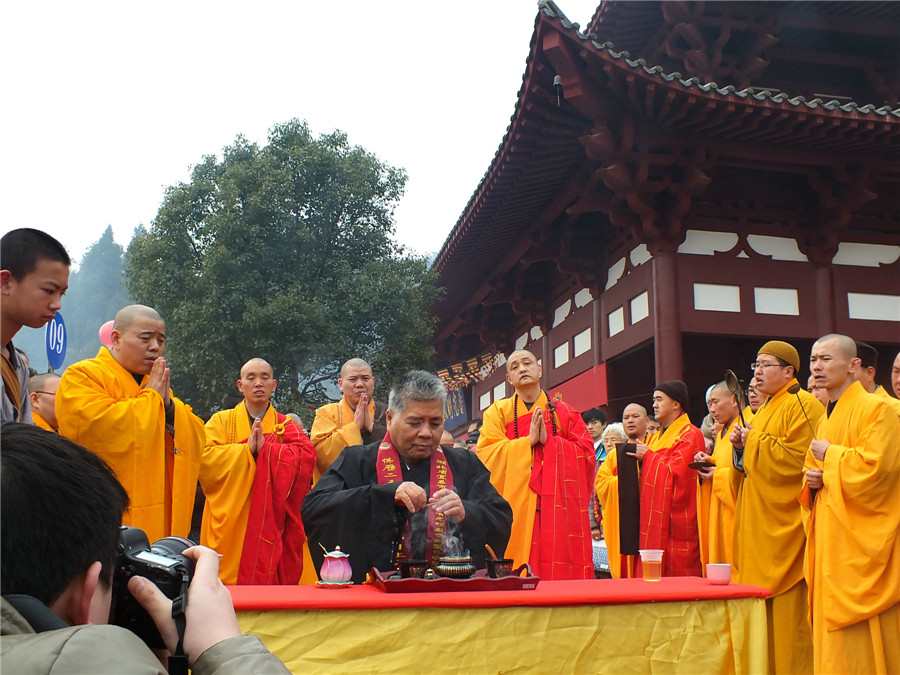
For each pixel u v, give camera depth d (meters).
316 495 3.56
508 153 10.96
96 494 1.19
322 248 15.28
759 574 5.21
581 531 5.74
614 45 13.78
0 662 1.01
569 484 5.78
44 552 1.13
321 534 3.47
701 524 6.47
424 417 3.66
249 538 5.41
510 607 2.77
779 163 10.91
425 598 2.71
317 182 15.48
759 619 3.08
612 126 10.12
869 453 4.34
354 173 15.29
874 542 4.31
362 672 2.63
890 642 4.32
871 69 13.53
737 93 9.47
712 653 2.96
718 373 15.27
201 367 14.35
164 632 1.29
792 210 11.66
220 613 1.30
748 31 12.65
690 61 12.56
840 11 12.77
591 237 13.17
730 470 5.84
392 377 15.21
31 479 1.14
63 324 6.66
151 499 4.19
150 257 15.20
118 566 1.33
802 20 12.72
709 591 3.00
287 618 2.62
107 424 4.11
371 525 3.38
